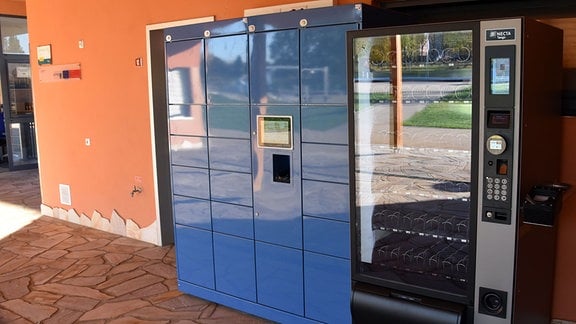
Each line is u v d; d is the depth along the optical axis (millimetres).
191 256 3787
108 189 5555
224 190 3480
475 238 2238
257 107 3215
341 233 2959
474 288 2271
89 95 5574
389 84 2445
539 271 2607
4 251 5074
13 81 9664
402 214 2510
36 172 9734
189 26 3496
